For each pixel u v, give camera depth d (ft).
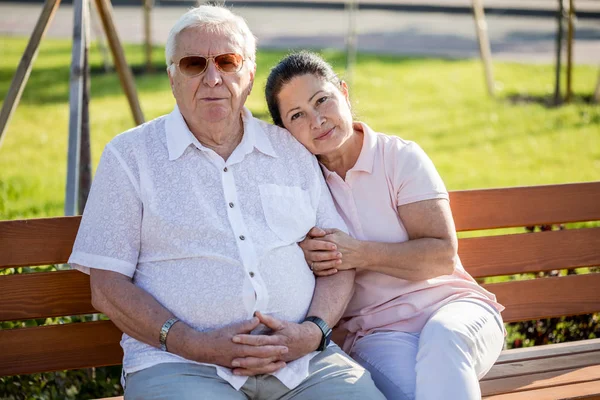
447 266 9.46
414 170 9.55
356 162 9.74
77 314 9.54
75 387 11.28
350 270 9.40
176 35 9.07
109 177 8.80
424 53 43.80
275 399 8.61
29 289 9.37
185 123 9.21
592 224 17.85
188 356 8.38
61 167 23.88
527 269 10.96
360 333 9.79
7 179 22.09
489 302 9.68
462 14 59.62
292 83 9.49
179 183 8.92
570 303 11.09
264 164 9.38
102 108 30.60
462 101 32.55
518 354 10.48
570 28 30.40
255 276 8.76
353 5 32.37
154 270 8.83
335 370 8.68
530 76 36.99
